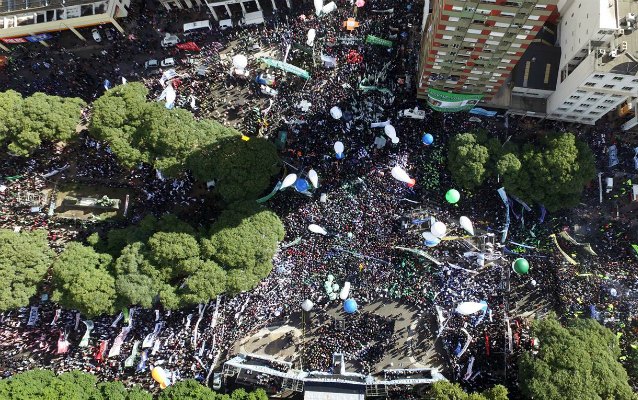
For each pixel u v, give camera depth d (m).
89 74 121.44
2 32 116.94
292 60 120.62
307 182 109.94
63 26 118.56
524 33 85.56
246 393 102.00
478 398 95.44
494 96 112.31
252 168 105.75
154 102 110.50
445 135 115.19
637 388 100.88
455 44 91.50
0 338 108.44
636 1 93.88
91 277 101.69
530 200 107.25
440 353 109.12
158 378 102.00
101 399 100.00
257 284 108.62
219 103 120.00
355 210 111.38
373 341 109.56
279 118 117.62
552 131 115.56
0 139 110.19
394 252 110.00
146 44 122.88
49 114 109.62
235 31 123.25
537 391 93.69
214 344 107.75
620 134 115.12
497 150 106.69
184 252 101.19
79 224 115.62
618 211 112.50
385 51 118.81
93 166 117.31
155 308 109.44
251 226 103.00
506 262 109.38
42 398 98.44
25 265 104.56
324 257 110.50
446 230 109.94
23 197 114.69
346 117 115.75
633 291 106.81
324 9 114.50
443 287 108.69
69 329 109.12
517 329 106.81
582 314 106.94
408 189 112.00
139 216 115.88
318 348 109.69
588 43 96.94
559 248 108.75
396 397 105.44
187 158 106.69
